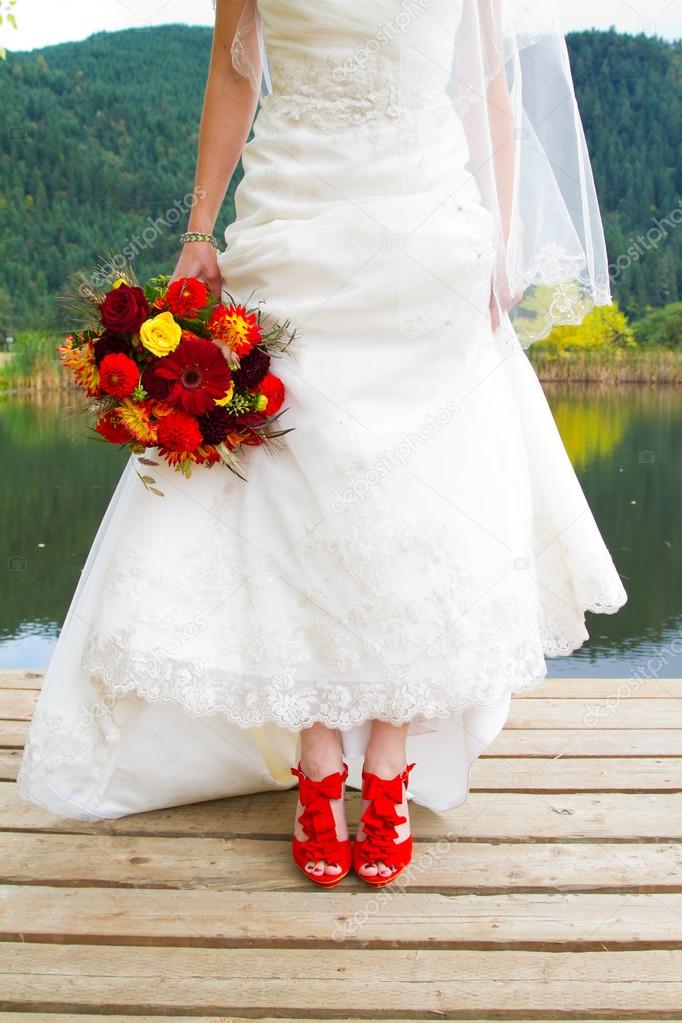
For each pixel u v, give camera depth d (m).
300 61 1.61
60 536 4.59
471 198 1.64
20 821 1.78
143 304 1.58
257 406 1.54
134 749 1.73
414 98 1.57
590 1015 1.32
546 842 1.73
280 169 1.62
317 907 1.53
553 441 1.79
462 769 1.73
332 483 1.54
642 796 1.89
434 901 1.55
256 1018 1.31
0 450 6.55
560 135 1.79
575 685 2.47
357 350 1.58
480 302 1.63
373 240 1.56
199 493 1.64
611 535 4.45
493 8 1.67
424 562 1.53
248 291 1.66
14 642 3.30
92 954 1.42
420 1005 1.32
